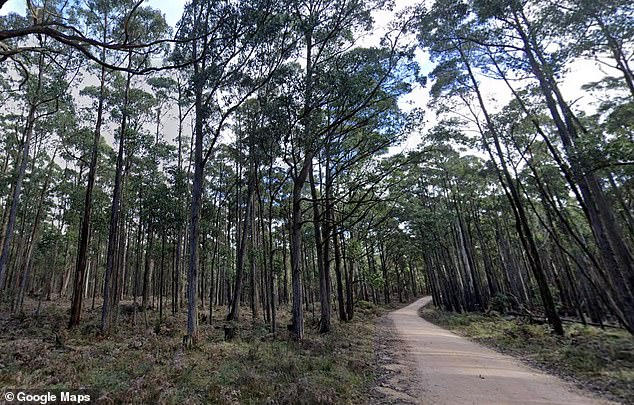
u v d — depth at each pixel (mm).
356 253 25000
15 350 10117
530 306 29828
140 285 46188
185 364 8492
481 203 32062
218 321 21672
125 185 22344
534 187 21719
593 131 11180
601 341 12023
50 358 9195
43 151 25719
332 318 24516
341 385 7305
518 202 16875
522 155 17016
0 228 24281
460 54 18031
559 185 19875
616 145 9766
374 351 12266
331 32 15305
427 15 14852
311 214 28547
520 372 8969
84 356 9391
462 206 34406
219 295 38406
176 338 13570
